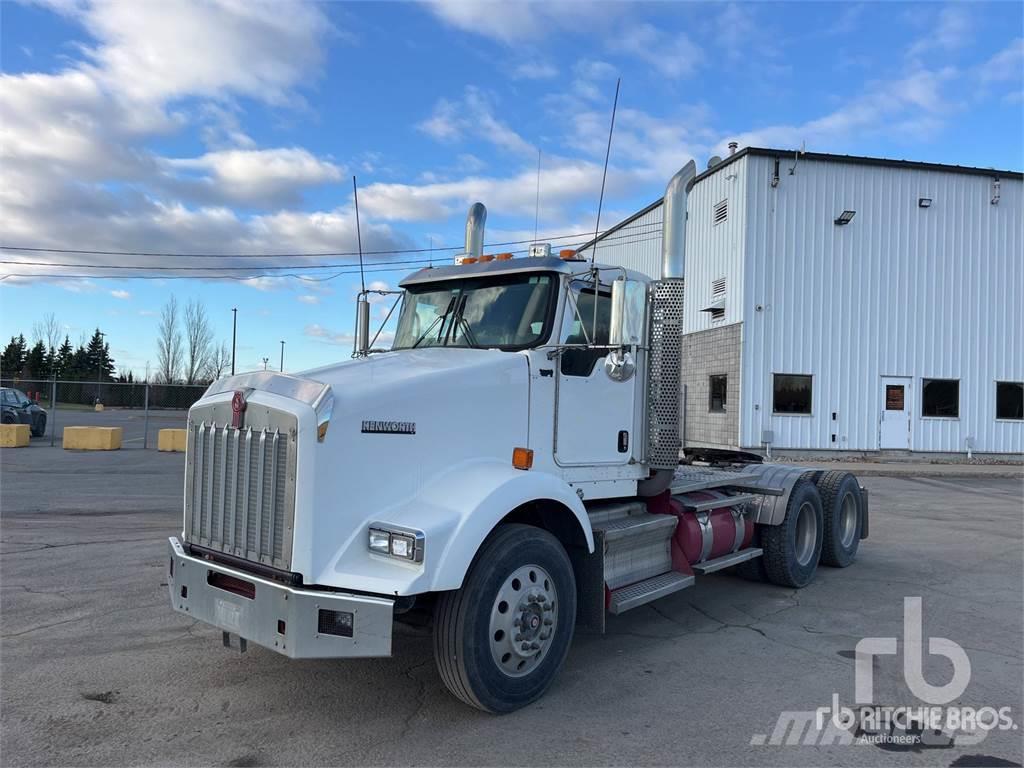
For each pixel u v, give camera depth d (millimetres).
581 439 4996
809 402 22328
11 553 7992
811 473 7977
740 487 7047
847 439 22484
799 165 22266
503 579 4043
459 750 3703
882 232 22703
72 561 7625
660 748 3762
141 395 39375
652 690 4551
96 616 5797
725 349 22953
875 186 22656
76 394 39438
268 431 3861
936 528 10953
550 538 4344
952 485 17328
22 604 6109
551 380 4801
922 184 22891
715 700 4398
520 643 4125
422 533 3639
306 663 4883
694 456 8375
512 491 4102
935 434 22953
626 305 4559
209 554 4230
